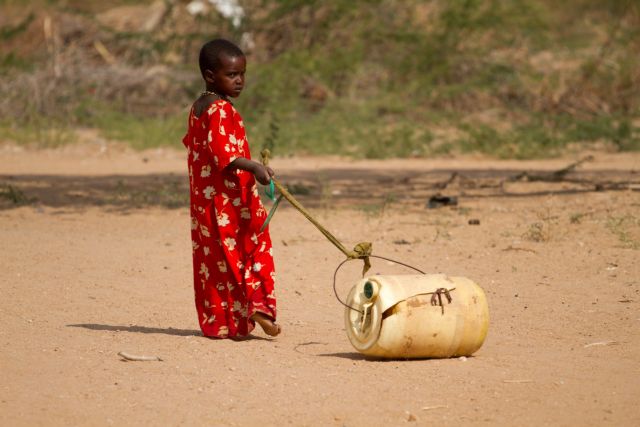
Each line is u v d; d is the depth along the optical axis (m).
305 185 42.56
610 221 29.20
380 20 76.00
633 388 13.17
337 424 11.70
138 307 19.03
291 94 68.06
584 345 15.74
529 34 76.38
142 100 69.19
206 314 16.19
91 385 13.32
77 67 69.56
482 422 11.75
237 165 15.17
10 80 67.88
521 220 30.30
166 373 13.93
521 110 69.19
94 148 59.75
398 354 14.29
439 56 73.69
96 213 33.62
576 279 21.39
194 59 76.00
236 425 11.66
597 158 57.28
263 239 15.87
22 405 12.42
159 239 27.62
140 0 86.56
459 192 39.12
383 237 27.36
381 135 62.16
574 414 12.05
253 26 77.12
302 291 20.56
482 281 21.34
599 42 77.88
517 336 16.50
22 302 19.25
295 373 13.86
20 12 79.19
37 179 45.12
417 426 11.59
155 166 52.97
